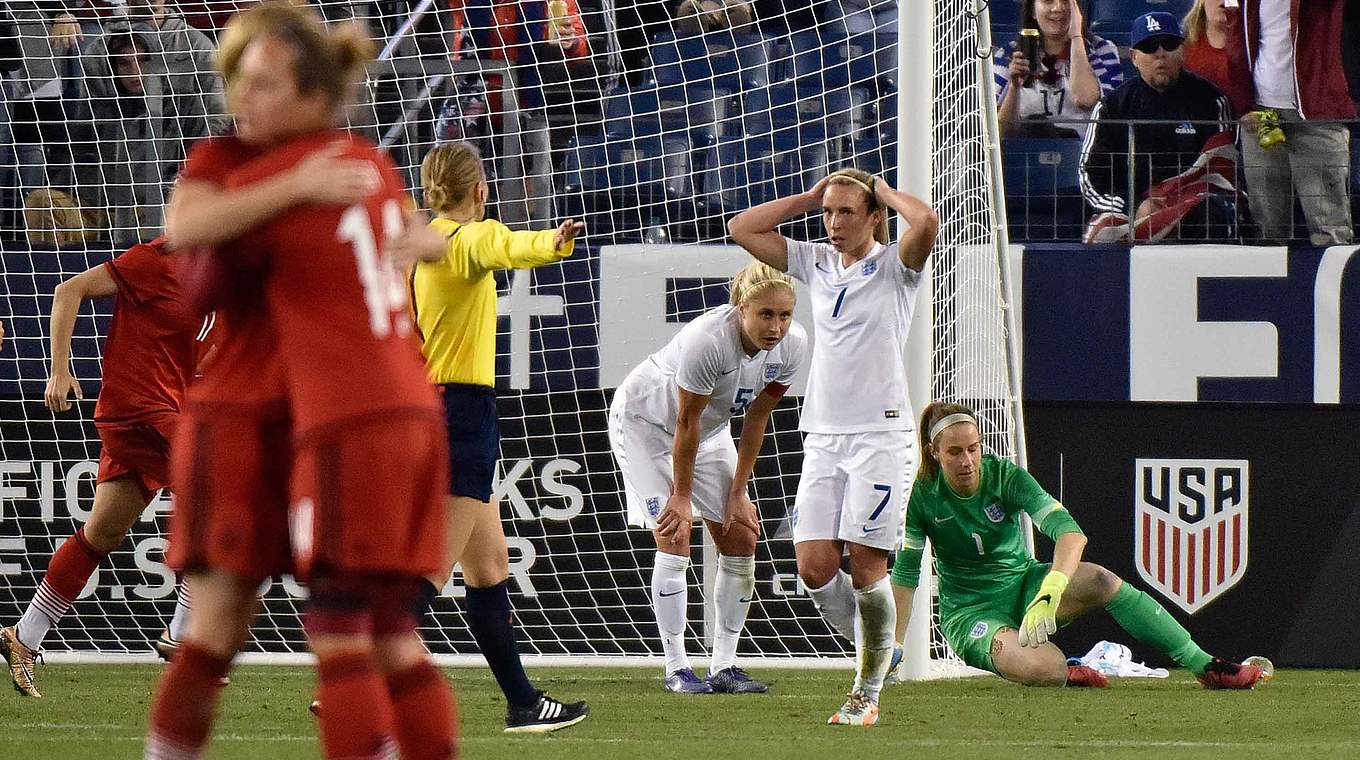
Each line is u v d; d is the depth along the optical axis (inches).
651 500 808.3
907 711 702.5
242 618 338.3
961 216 916.6
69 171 1095.0
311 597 327.6
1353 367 945.5
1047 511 773.9
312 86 329.7
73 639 986.1
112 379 730.8
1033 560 857.5
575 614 987.3
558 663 960.9
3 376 989.8
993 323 915.4
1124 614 837.8
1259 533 949.2
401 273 340.2
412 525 330.6
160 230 1090.7
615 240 1093.1
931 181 880.9
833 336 622.5
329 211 325.1
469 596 611.8
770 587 995.9
